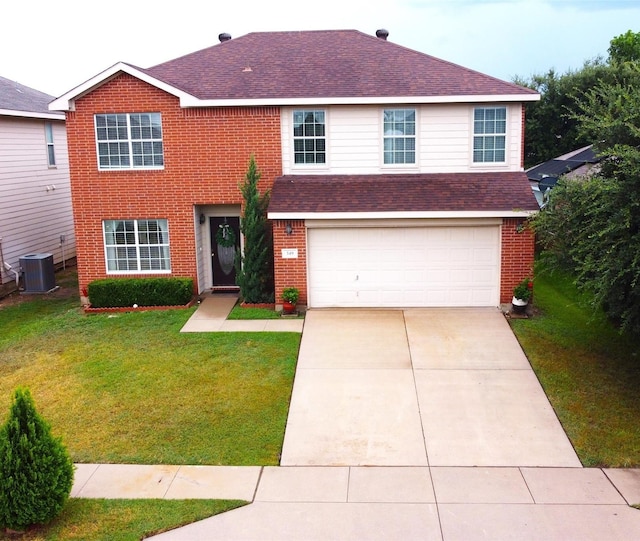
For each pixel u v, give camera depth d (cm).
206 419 1142
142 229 1859
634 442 1041
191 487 934
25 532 831
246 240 1769
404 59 1952
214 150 1805
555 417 1130
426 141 1789
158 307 1806
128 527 838
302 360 1391
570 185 1262
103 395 1250
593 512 855
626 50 3712
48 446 842
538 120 3278
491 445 1043
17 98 2381
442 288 1720
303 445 1053
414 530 823
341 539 809
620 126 1221
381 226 1691
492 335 1509
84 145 1809
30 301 2033
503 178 1759
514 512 859
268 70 1922
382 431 1095
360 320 1638
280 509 876
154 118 1802
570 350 1415
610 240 1112
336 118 1791
